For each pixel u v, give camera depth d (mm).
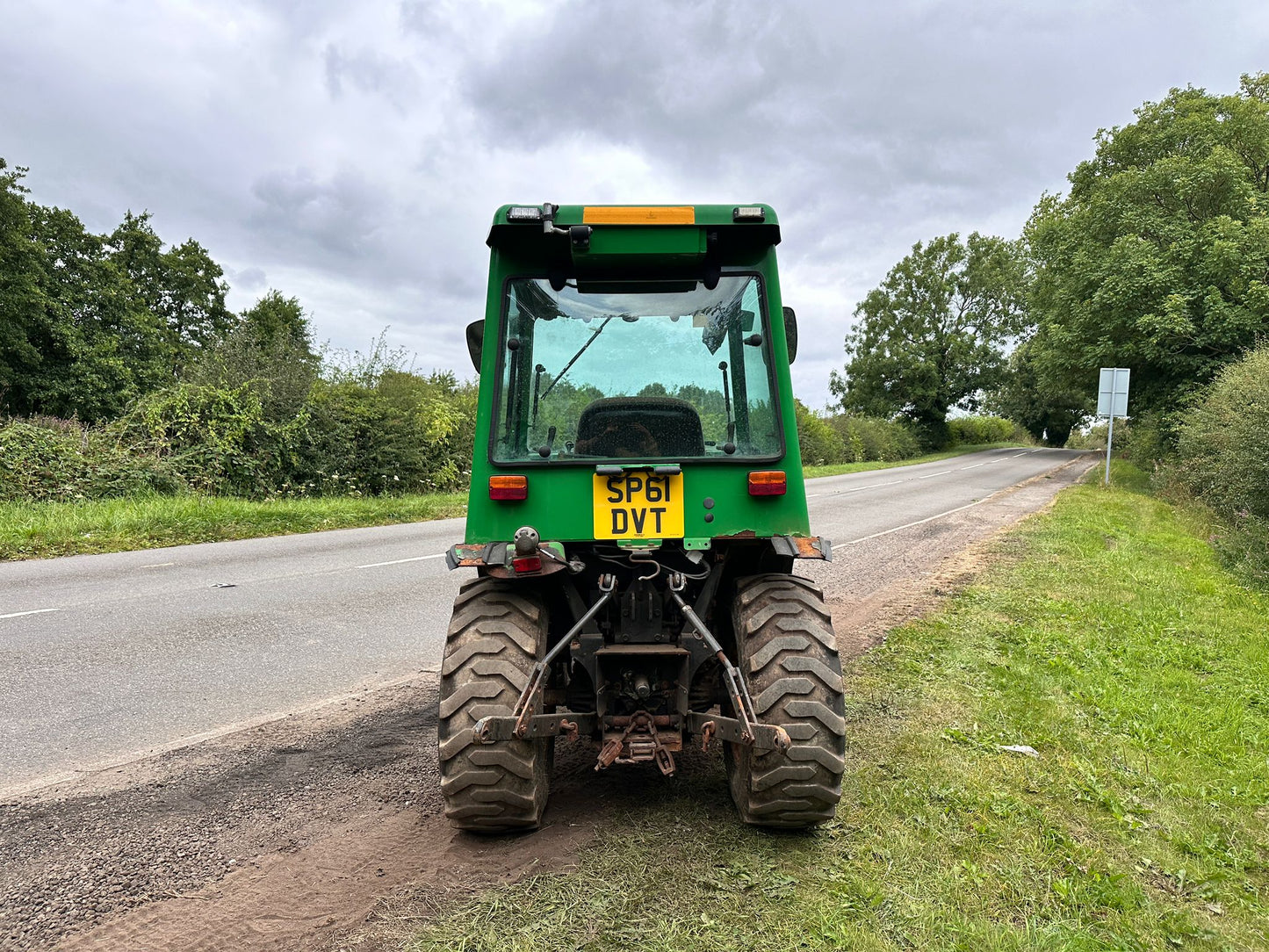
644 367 3367
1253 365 13711
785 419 3314
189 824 3203
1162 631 6473
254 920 2539
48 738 4094
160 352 35812
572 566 3113
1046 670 5336
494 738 2842
